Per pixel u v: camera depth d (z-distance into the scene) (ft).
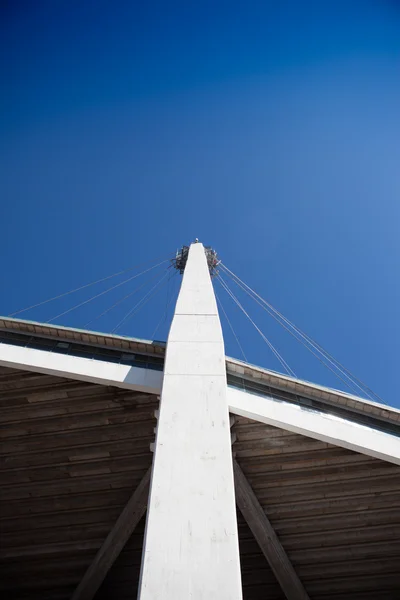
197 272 50.14
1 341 44.57
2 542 44.83
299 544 43.27
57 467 43.37
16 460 43.42
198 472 27.96
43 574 45.65
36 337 44.88
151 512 25.84
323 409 41.24
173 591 22.44
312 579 44.24
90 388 41.14
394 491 40.68
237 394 38.60
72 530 44.57
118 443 42.63
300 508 42.22
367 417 41.52
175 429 30.60
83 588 43.68
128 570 44.75
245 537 43.34
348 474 40.50
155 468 28.19
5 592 46.16
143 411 41.50
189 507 26.11
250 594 45.44
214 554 23.97
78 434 42.68
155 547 24.26
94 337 43.55
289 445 39.73
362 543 42.93
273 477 41.52
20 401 42.34
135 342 42.70
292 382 41.63
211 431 30.45
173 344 38.42
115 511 44.11
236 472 40.45
